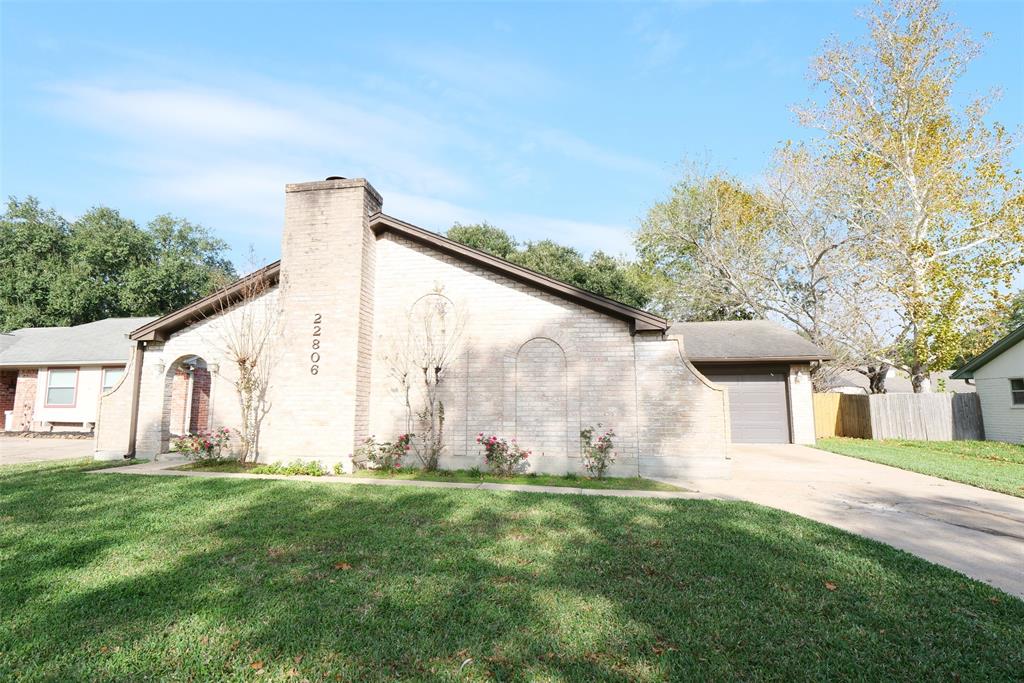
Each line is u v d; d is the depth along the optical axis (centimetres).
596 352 1124
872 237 2297
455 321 1186
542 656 337
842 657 337
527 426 1127
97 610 397
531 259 3356
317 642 351
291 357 1162
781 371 1805
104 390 2152
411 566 499
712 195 2831
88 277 3394
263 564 501
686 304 3166
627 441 1090
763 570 494
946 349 2112
